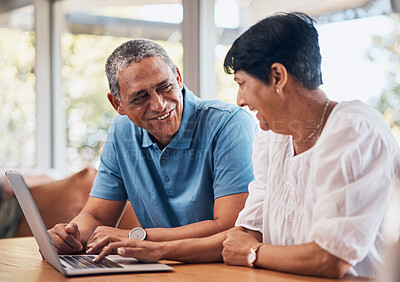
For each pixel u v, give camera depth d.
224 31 2.94
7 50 4.43
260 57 1.21
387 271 1.10
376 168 1.11
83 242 1.64
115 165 1.84
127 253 1.30
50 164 4.52
